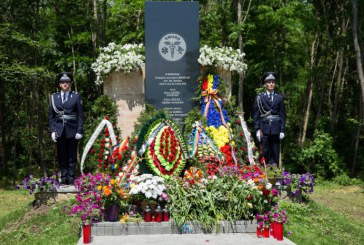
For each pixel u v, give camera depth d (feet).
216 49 30.71
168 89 30.14
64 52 55.93
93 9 55.36
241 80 46.52
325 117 60.23
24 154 63.05
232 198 19.45
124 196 19.54
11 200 36.47
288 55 55.62
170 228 18.80
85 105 59.11
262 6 49.32
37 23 50.31
